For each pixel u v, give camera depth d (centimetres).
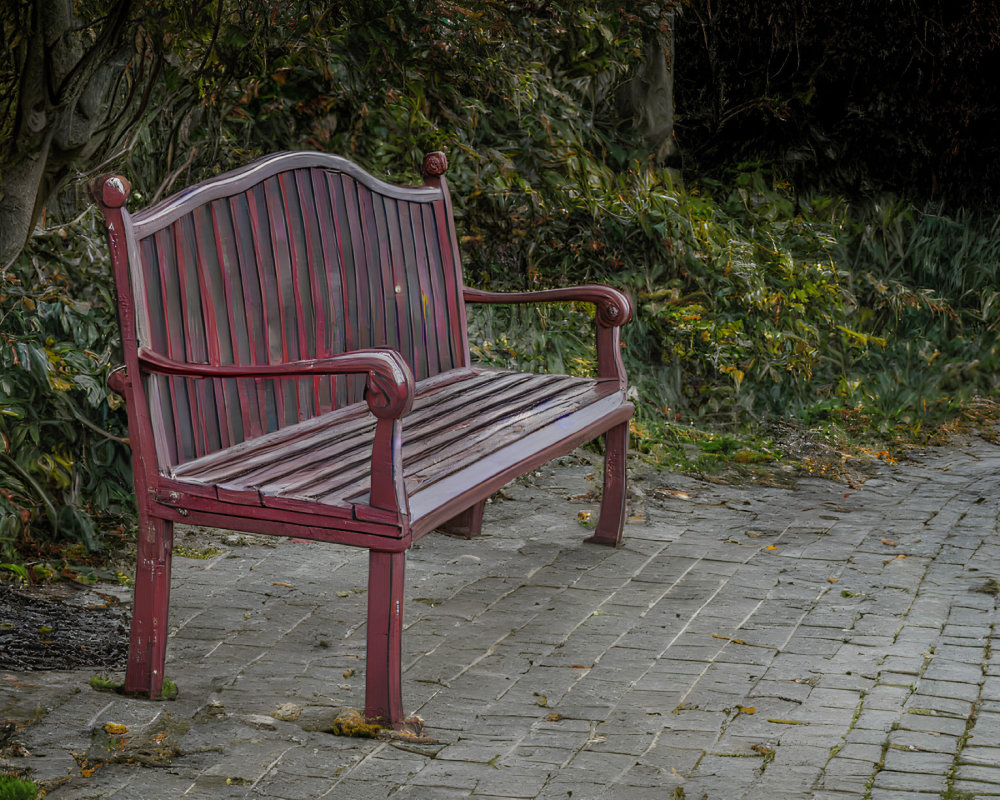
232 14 549
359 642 379
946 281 974
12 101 382
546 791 277
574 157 745
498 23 680
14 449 457
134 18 395
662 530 518
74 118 405
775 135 984
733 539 505
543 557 474
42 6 354
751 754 298
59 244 510
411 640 382
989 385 897
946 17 993
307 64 625
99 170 514
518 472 374
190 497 321
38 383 469
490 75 682
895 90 998
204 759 290
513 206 720
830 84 989
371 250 441
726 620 404
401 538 305
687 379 758
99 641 368
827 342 835
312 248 406
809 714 324
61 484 458
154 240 333
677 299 759
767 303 776
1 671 337
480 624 398
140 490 324
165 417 335
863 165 1002
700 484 604
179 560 456
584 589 436
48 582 416
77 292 515
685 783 281
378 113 673
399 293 458
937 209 1012
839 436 725
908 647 376
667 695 338
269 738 303
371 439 381
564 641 383
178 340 343
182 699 327
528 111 739
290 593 424
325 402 414
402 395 300
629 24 812
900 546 496
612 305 479
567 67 812
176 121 577
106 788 272
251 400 375
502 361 662
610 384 478
